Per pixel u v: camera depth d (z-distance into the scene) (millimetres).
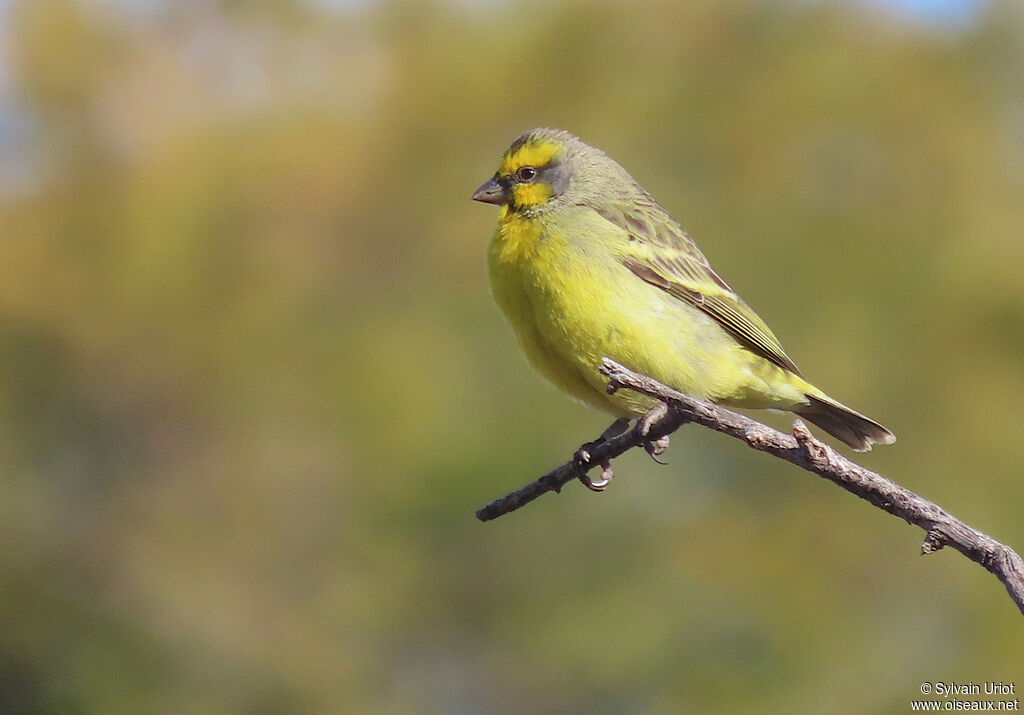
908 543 14781
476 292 16688
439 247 17219
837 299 16250
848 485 6070
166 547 15906
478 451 14883
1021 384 16203
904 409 15938
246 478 16031
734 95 17578
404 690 15102
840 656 14367
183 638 15359
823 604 14500
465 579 14938
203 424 16656
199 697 15133
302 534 15836
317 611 15375
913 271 16422
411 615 15117
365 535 15352
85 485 16547
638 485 14938
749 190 16984
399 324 16484
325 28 18500
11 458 16344
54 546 15961
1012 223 16938
